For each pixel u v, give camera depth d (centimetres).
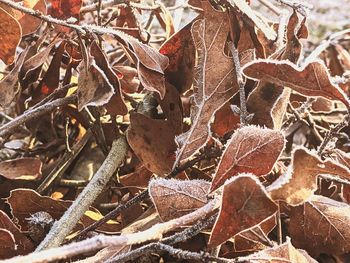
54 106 36
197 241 30
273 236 35
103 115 40
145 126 34
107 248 27
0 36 35
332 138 34
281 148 26
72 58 38
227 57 33
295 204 23
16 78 35
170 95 36
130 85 38
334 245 31
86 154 42
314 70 27
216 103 32
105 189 36
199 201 27
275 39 38
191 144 32
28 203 31
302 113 43
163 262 30
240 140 27
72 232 31
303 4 35
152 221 30
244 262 25
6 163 35
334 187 36
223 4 36
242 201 22
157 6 42
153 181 28
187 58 36
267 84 32
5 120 49
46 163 44
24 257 19
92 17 52
